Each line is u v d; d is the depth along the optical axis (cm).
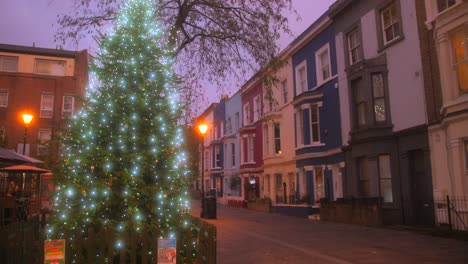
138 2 828
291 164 2511
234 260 908
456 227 1266
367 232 1362
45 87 3303
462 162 1248
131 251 643
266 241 1202
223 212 2678
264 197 2797
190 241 677
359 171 1758
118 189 708
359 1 1814
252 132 3234
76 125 729
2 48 3256
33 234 668
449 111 1274
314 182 2184
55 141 734
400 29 1552
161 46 844
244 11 1398
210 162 4509
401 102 1547
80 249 625
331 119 2064
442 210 1326
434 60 1388
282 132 2686
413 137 1479
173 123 798
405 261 865
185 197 776
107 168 693
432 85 1391
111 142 730
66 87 3328
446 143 1322
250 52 1409
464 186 1238
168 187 743
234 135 3797
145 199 717
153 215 730
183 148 805
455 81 1292
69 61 3381
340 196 1956
